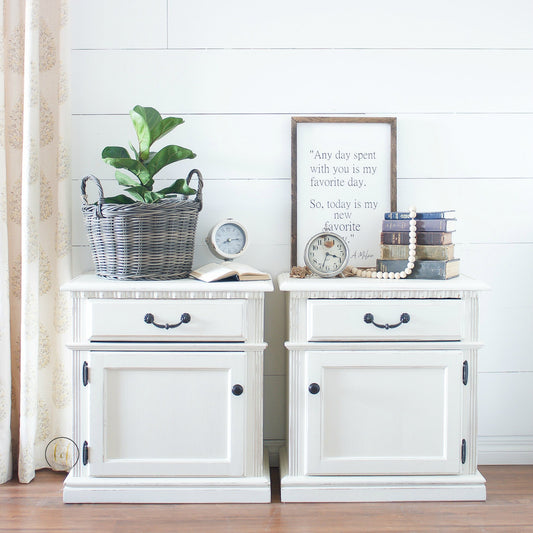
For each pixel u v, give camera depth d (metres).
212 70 2.21
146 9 2.19
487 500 1.96
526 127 2.25
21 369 2.05
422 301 1.89
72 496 1.91
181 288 1.87
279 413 2.27
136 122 1.96
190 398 1.90
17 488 2.04
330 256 2.03
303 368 1.91
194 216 2.03
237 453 1.91
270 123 2.22
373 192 2.22
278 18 2.21
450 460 1.92
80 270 2.23
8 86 2.11
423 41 2.22
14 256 2.14
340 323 1.89
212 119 2.21
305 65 2.21
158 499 1.91
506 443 2.27
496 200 2.26
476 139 2.24
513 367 2.28
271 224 2.24
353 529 1.77
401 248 2.01
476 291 1.91
